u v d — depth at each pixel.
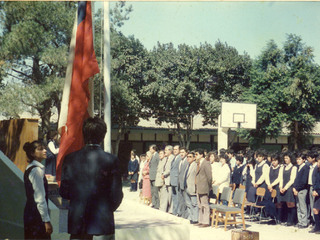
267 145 27.89
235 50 25.08
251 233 5.78
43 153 4.27
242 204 8.33
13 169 5.97
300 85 23.19
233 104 20.11
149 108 25.53
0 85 14.45
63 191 3.10
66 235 5.30
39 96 13.92
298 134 26.31
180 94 23.61
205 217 8.58
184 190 9.12
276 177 9.20
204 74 24.61
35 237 4.10
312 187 8.47
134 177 16.64
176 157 10.12
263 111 23.25
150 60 23.84
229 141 26.48
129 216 6.05
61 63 13.92
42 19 13.45
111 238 3.08
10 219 5.93
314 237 7.50
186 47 24.70
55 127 19.17
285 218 9.24
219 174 9.94
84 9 5.78
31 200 4.14
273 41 23.55
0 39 12.87
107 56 7.03
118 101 20.88
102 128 3.18
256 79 24.02
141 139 26.44
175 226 5.41
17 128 7.13
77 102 5.63
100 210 3.01
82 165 3.06
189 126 25.97
